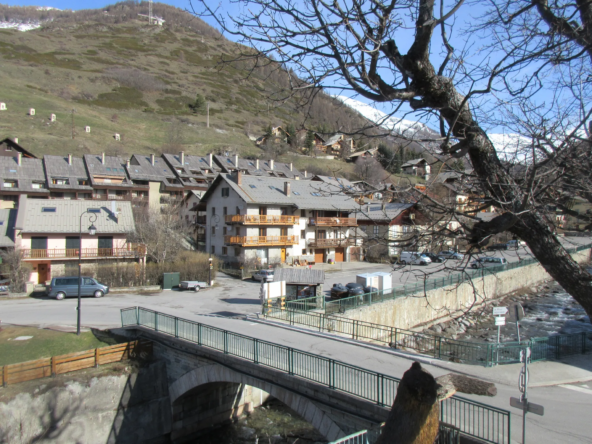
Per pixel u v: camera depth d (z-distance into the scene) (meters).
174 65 150.25
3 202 57.25
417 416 4.95
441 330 33.75
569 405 13.21
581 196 5.85
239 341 17.36
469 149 5.13
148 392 20.22
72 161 66.06
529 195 4.73
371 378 14.30
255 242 48.09
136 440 19.66
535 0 4.59
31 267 37.19
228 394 22.66
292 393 14.56
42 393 17.53
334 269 50.16
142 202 61.06
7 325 24.81
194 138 102.56
